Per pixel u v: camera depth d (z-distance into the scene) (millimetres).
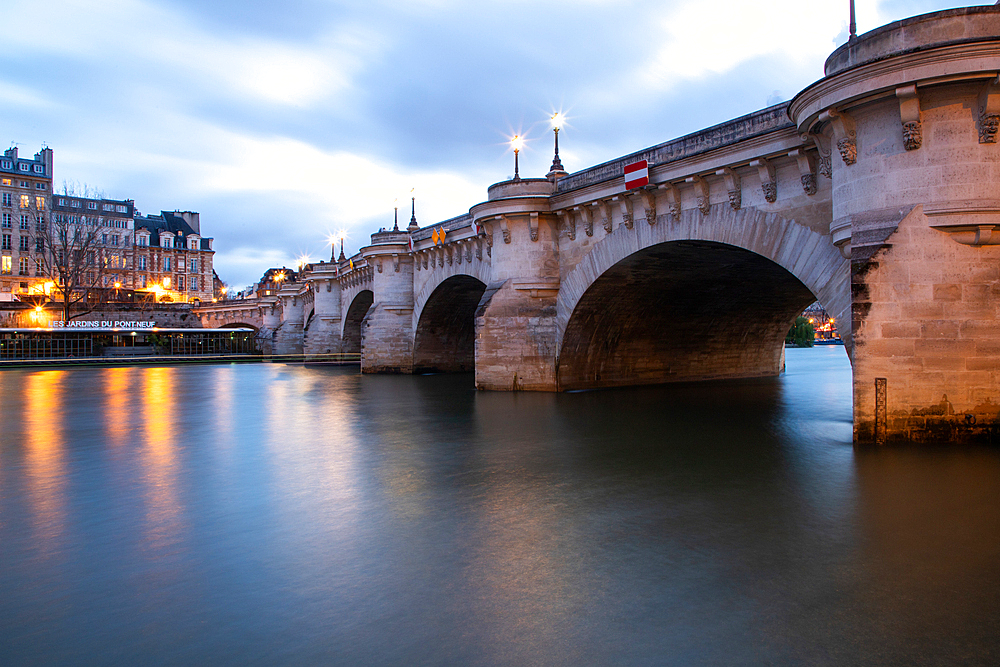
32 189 126562
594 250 30641
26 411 28234
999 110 15133
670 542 9930
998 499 11781
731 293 37531
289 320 95125
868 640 6875
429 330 53344
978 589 8086
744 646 6777
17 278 124000
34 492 13312
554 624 7301
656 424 22219
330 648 6805
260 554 9609
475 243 40281
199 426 23031
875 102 16297
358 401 31219
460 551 9664
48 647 6844
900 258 16250
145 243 150000
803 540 9914
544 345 34438
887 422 16500
